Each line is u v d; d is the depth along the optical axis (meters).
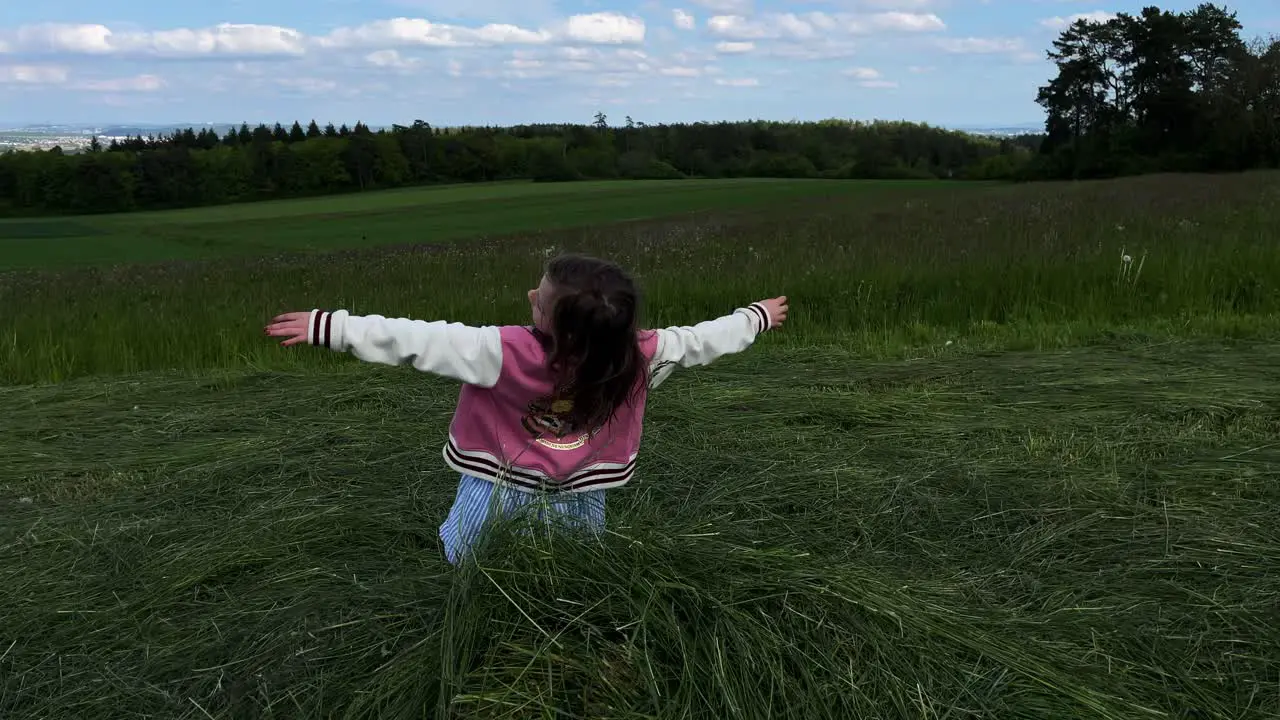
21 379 6.68
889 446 4.31
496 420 2.59
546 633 2.26
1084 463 4.02
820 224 19.73
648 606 2.34
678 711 2.13
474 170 103.25
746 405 5.12
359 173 99.31
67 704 2.39
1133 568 2.99
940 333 7.32
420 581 2.78
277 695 2.37
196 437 4.85
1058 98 94.00
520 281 10.32
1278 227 11.23
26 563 3.18
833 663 2.27
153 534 3.39
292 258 20.91
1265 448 4.09
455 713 2.09
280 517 3.45
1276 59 71.56
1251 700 2.34
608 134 111.88
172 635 2.67
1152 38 85.69
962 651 2.40
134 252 40.38
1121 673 2.43
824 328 7.68
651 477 3.92
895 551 3.21
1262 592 2.80
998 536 3.29
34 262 36.06
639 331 2.73
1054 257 8.80
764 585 2.47
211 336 7.48
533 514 2.57
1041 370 5.79
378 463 4.14
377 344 2.43
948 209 23.30
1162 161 77.00
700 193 62.97
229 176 93.62
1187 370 5.61
